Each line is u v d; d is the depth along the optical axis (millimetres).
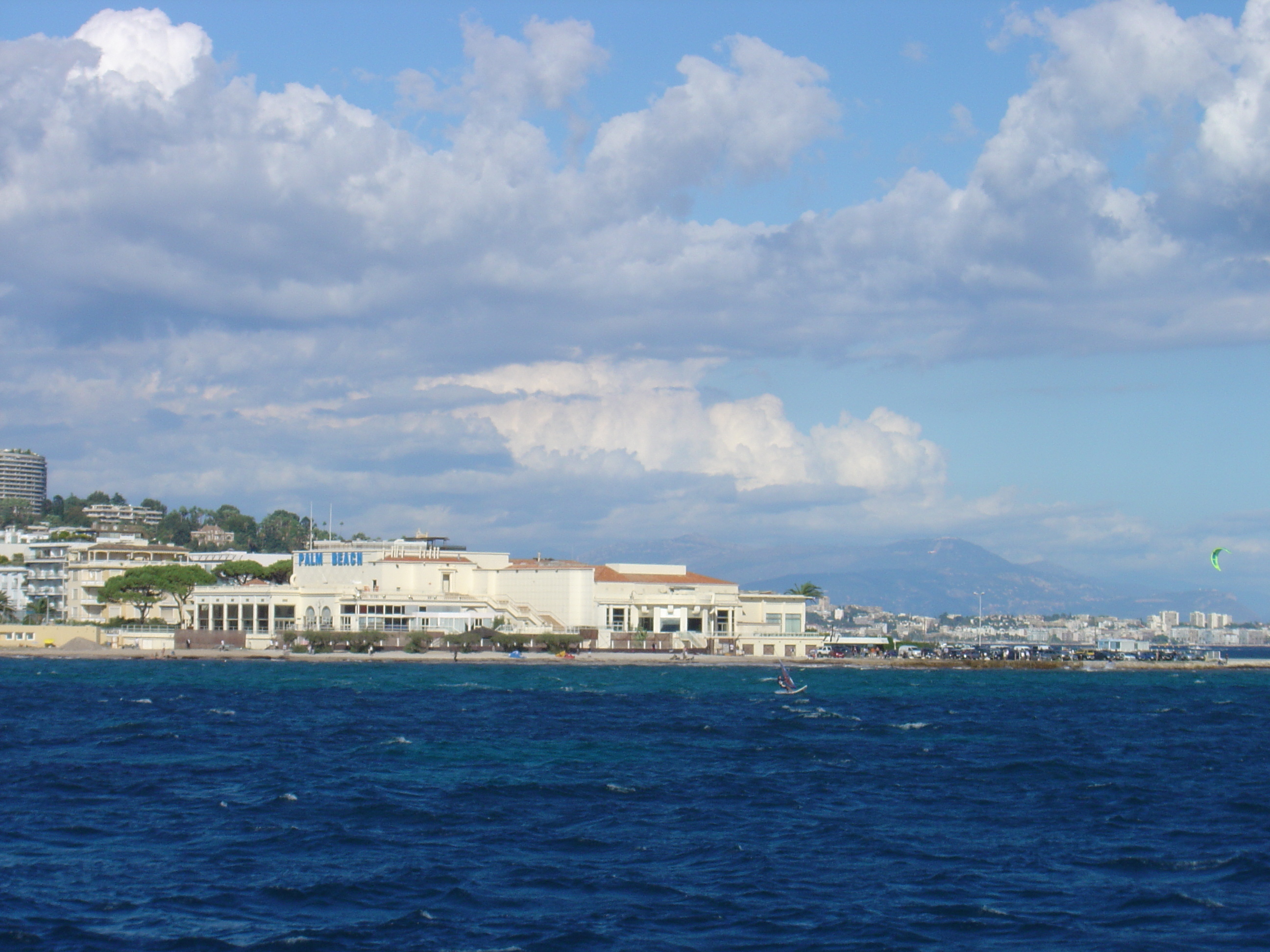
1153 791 91375
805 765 101750
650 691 193250
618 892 59344
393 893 58594
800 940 52500
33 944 50281
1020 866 65938
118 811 76688
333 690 182750
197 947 50500
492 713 147375
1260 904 58500
